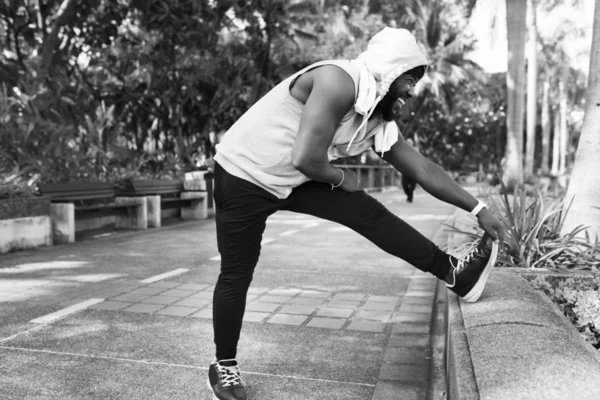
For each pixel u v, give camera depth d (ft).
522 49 67.46
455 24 116.47
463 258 8.55
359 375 10.27
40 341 11.91
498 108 199.11
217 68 49.78
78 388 9.53
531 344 6.24
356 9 85.66
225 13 43.88
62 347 11.55
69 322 13.33
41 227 25.35
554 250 13.29
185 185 40.78
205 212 40.63
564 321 7.30
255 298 15.92
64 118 38.58
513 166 68.13
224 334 8.66
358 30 86.63
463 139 191.83
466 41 115.96
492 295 8.63
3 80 36.83
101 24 39.88
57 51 38.73
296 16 56.75
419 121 140.97
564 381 5.29
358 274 19.71
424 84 111.75
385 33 7.84
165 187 37.70
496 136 195.42
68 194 27.61
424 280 18.76
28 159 29.45
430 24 113.19
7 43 40.63
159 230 32.96
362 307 15.06
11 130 29.40
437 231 33.19
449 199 8.81
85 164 33.27
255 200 8.11
